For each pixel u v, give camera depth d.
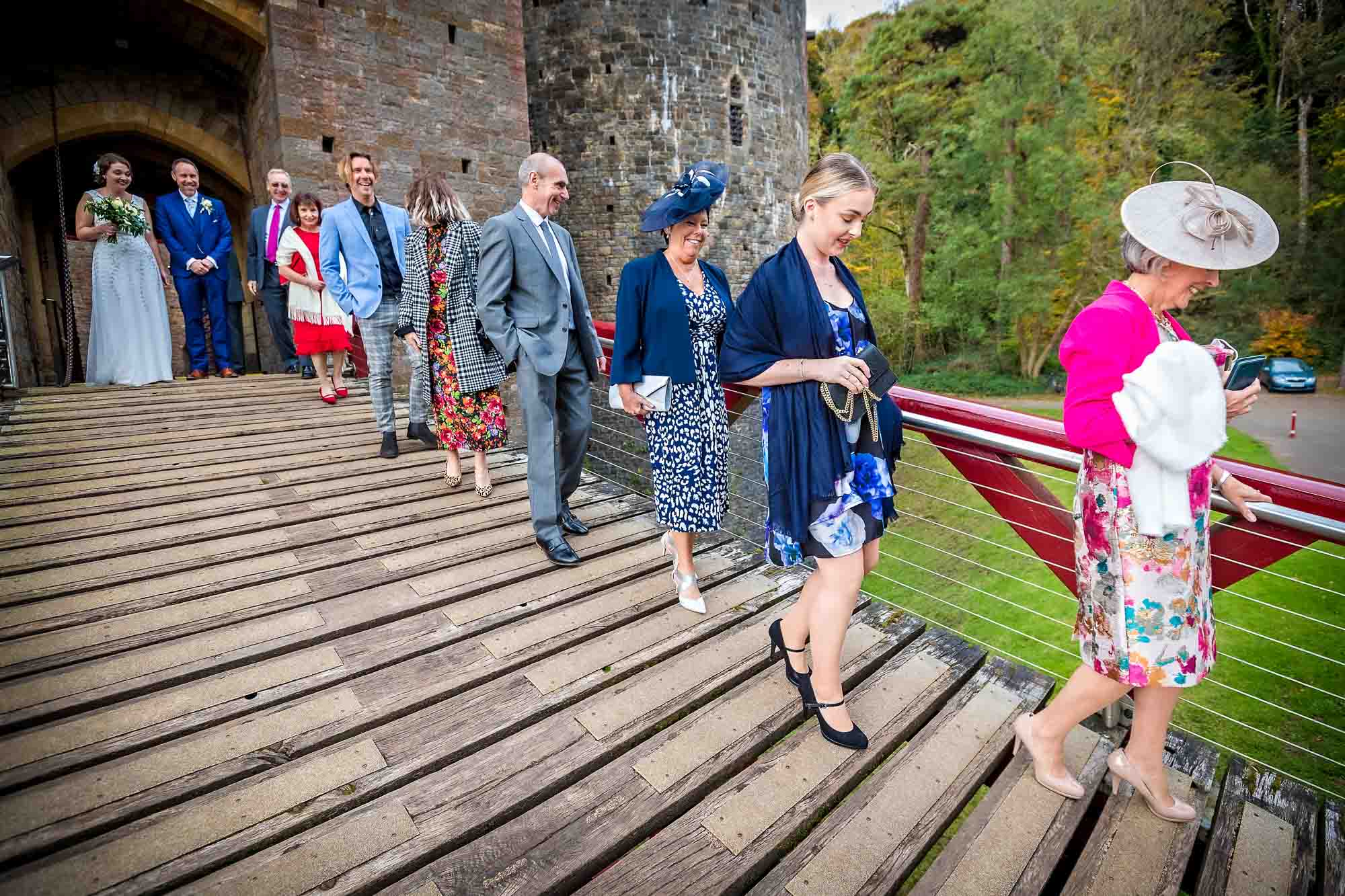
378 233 4.15
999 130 25.73
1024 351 27.12
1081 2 24.02
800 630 2.05
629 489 4.18
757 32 20.88
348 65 10.16
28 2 8.93
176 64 10.45
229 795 1.67
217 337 6.57
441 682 2.15
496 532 3.33
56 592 2.52
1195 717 7.29
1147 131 25.25
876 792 1.78
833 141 33.22
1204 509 1.52
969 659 2.42
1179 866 1.59
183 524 3.19
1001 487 2.27
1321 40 23.50
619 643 2.43
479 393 3.51
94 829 1.53
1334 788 6.15
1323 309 23.62
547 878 1.49
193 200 6.26
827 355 1.71
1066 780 1.79
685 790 1.76
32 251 11.19
